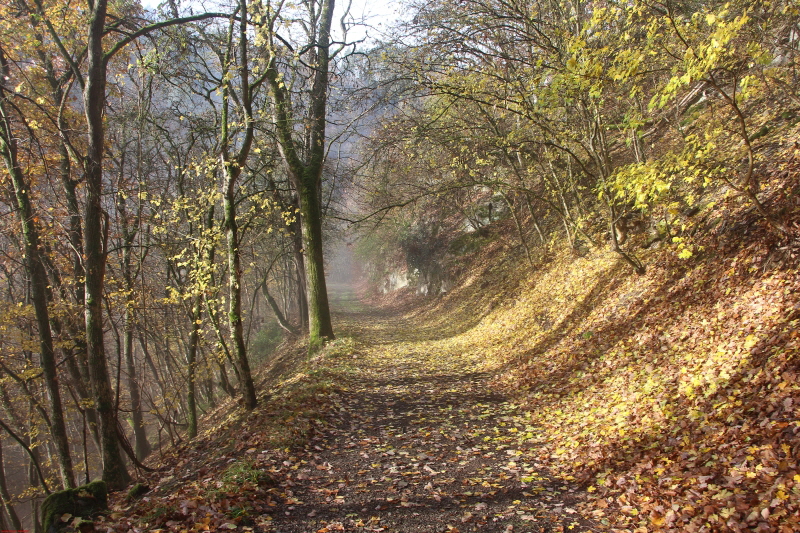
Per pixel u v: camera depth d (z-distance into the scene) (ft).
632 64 16.94
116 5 33.40
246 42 28.27
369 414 25.94
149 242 41.60
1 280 49.03
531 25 28.91
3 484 44.39
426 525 12.95
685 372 18.51
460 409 25.61
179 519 13.19
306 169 48.16
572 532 11.80
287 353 68.85
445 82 32.50
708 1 28.84
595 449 16.56
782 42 25.64
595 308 32.68
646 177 17.56
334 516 13.73
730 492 10.84
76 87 39.91
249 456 18.75
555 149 37.60
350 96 39.58
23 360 44.75
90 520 13.64
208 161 32.81
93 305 25.70
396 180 62.03
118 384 28.89
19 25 32.58
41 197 35.76
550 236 54.29
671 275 27.30
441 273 83.61
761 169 25.62
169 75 37.70
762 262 20.80
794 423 11.80
